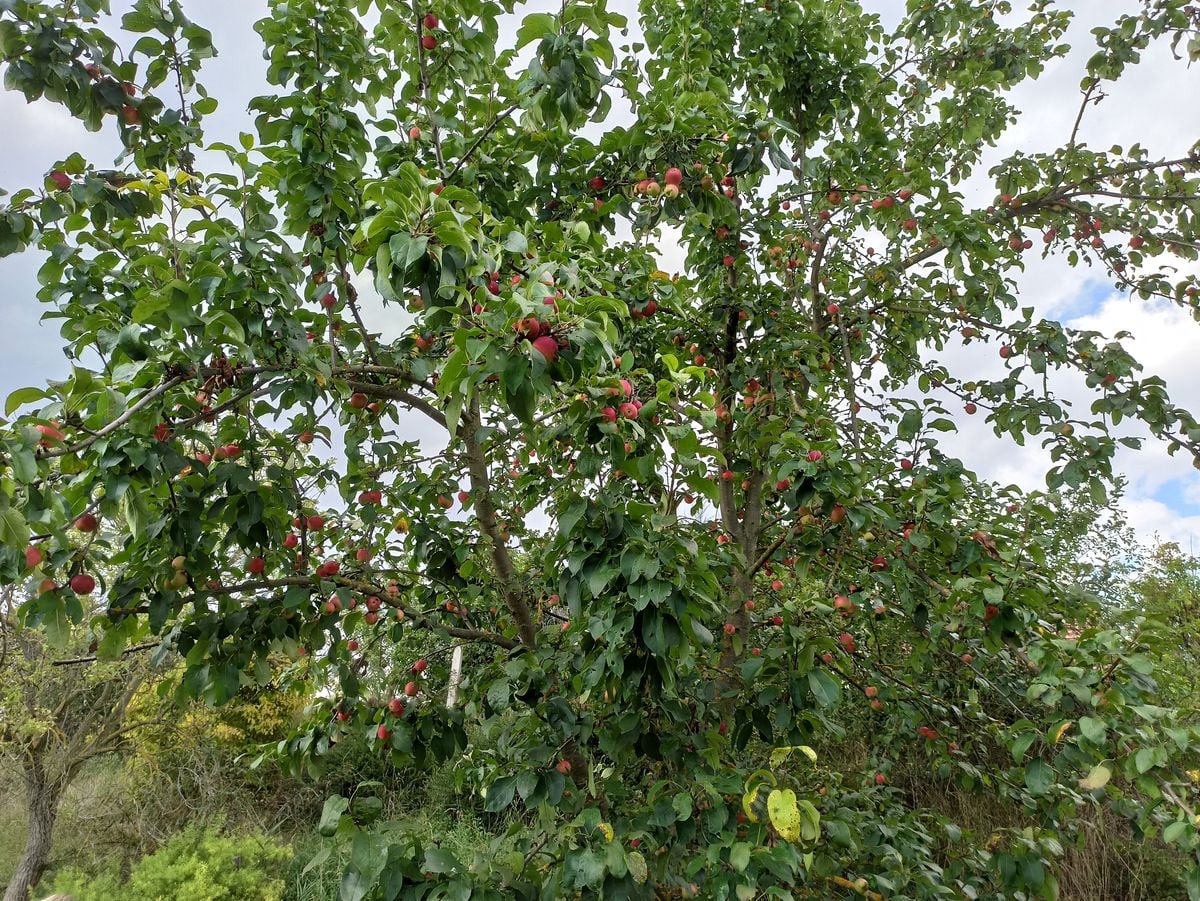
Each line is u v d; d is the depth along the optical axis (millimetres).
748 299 3389
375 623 2723
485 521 2625
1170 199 3400
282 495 2076
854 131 3961
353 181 2264
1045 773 1875
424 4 2422
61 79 1878
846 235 3953
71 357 1930
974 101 3881
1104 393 3074
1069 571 3891
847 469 2414
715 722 2822
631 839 2002
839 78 3654
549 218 2740
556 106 2141
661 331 3139
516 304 1395
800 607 2641
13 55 1833
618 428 1693
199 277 1691
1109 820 5023
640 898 1820
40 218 1863
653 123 2508
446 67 2564
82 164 1932
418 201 1567
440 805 7008
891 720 3873
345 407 2488
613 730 2133
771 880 1867
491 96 2617
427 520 2877
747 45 3523
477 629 2768
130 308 1885
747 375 3254
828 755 5016
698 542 2678
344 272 2256
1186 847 1559
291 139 2143
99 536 2105
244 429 2168
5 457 1323
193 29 2100
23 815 8836
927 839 2936
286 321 1845
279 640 2133
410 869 1635
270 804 8594
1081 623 2566
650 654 1875
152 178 2023
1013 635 2271
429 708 2396
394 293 1506
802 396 3545
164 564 1928
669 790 2078
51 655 6605
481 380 1510
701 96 2389
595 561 1812
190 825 7016
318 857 1508
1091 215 3645
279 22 2145
